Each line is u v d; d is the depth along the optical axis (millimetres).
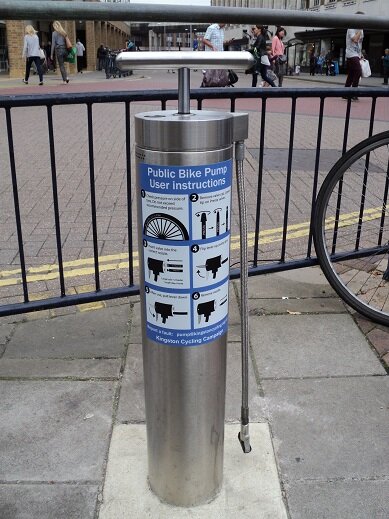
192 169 1477
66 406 2395
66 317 3131
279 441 2203
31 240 4449
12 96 2664
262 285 3514
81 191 5875
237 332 2967
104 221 4930
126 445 2156
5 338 2910
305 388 2520
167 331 1651
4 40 36750
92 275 3762
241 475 2010
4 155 7695
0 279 3713
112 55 30266
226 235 1611
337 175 3139
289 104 14039
